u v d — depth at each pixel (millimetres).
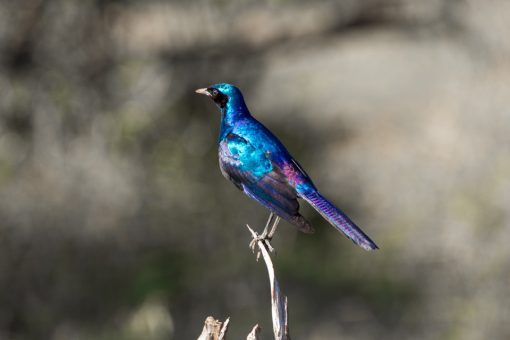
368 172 22969
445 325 18453
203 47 23375
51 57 20906
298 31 26375
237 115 10711
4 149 20781
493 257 18188
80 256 20172
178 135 21812
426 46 26188
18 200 20266
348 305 20016
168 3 22828
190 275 20156
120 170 20938
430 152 22281
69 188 20578
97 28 21219
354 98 25453
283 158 10258
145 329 18984
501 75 22172
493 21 22531
